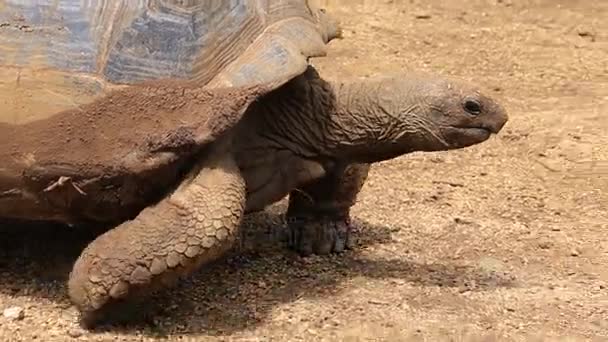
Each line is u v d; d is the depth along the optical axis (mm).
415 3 14062
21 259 5520
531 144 8875
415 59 11539
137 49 4855
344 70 10781
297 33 5121
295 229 6059
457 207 7254
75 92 4801
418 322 5090
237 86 4777
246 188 5250
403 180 7785
